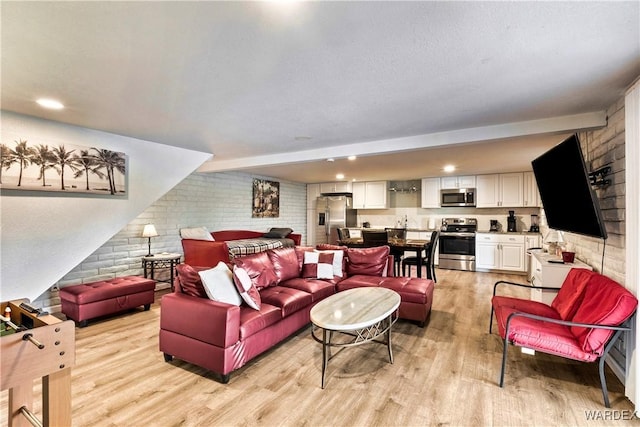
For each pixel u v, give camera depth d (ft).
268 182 23.67
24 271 9.11
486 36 4.87
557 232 13.25
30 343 3.90
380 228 25.31
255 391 6.98
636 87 6.31
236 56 5.50
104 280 13.12
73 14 4.25
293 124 9.68
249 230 21.70
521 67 5.93
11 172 8.49
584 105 7.98
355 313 7.75
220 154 14.42
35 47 5.13
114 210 10.94
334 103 7.83
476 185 21.57
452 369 7.96
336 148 12.81
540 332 6.97
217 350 7.28
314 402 6.58
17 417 4.51
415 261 16.90
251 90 7.02
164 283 16.17
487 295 14.94
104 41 4.97
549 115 8.75
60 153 9.44
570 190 8.64
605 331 6.41
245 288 8.57
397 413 6.23
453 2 4.05
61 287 12.24
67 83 6.59
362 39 4.95
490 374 7.71
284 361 8.40
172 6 4.09
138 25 4.54
